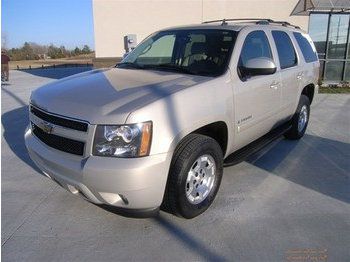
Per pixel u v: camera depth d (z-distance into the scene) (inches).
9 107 379.6
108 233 129.7
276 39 199.0
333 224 136.2
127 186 111.7
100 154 113.3
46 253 118.2
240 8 539.2
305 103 241.0
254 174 183.9
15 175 181.5
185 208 131.1
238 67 155.7
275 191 164.4
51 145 127.6
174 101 122.1
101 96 124.4
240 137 162.6
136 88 130.2
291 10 534.6
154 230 131.5
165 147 116.4
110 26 546.9
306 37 250.2
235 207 148.5
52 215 141.8
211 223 136.3
